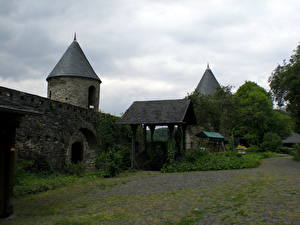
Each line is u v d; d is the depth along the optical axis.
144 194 9.90
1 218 7.04
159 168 20.70
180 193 9.60
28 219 6.91
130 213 6.98
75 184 13.25
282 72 21.95
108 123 21.83
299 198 7.68
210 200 8.04
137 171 19.77
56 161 16.14
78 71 27.23
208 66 45.69
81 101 27.08
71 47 28.59
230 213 6.39
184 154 20.36
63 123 16.97
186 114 21.25
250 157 24.11
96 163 19.53
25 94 13.81
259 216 6.01
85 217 6.78
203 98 35.00
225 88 36.78
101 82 29.48
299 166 18.67
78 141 21.67
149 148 21.47
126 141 23.58
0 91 12.22
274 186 9.98
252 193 8.74
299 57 20.88
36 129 14.64
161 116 20.09
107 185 12.81
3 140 7.21
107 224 6.03
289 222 5.47
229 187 10.27
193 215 6.40
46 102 15.52
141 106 21.88
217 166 18.30
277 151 39.16
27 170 13.88
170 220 6.08
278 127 42.47
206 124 36.12
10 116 7.32
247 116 38.12
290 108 22.41
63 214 7.35
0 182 7.11
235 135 42.88
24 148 13.78
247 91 43.53
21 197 10.03
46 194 10.66
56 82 27.11
